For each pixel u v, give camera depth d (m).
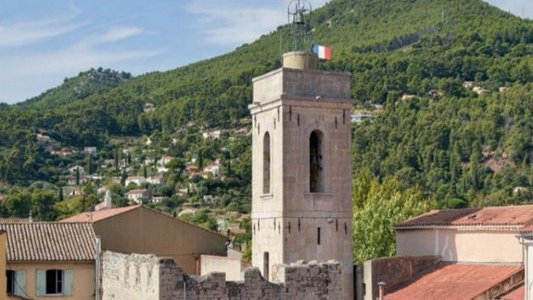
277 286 52.91
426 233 71.69
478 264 66.06
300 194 67.38
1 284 57.31
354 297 68.75
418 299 62.25
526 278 56.88
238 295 52.22
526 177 183.25
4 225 72.81
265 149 70.31
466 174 187.75
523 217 64.44
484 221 66.19
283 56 71.44
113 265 64.12
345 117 69.38
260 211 70.12
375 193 106.56
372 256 94.31
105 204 116.06
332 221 68.19
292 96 67.31
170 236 83.12
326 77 69.06
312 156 69.75
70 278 68.94
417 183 176.62
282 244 66.50
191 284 51.62
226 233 158.75
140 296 55.59
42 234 71.88
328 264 54.12
